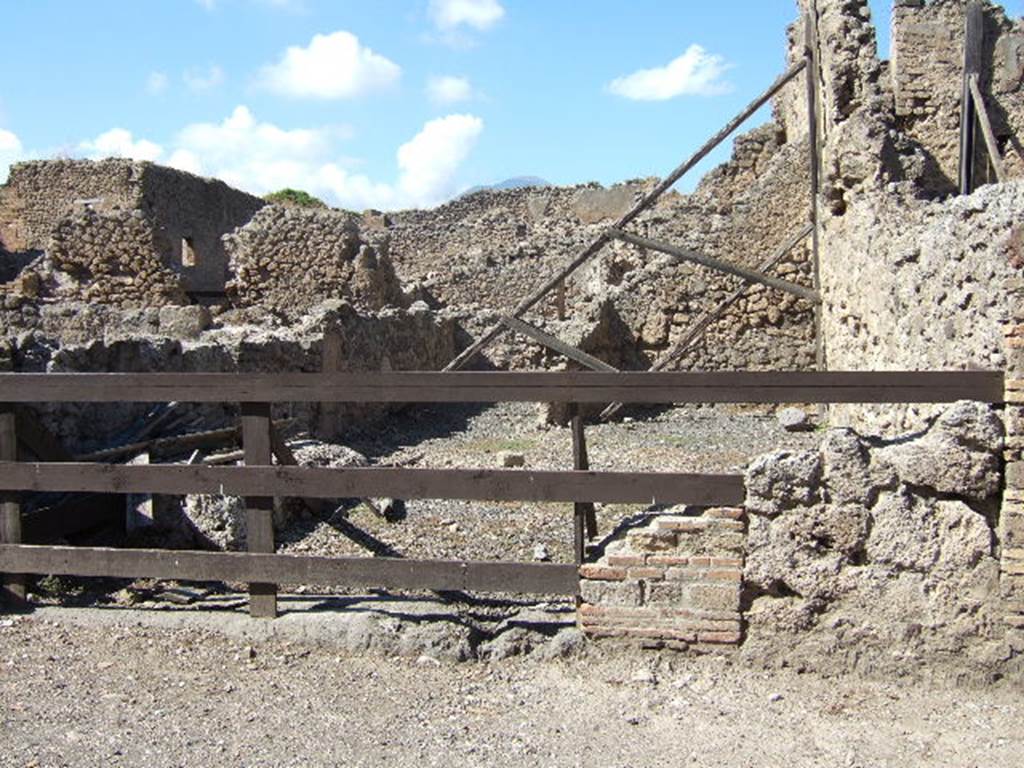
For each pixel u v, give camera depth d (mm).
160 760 4801
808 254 18469
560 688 5688
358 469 6152
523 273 27000
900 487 5781
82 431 8656
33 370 9227
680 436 15594
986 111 15844
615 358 19828
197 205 35406
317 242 20094
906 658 5766
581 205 37469
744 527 5891
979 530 5703
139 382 6266
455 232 34906
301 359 14289
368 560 6215
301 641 6223
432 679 5793
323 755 4891
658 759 4922
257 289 20359
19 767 4676
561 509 9961
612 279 22453
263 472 6242
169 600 6984
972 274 7613
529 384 5949
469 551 8539
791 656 5863
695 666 5895
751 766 4875
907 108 16312
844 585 5812
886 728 5270
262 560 6309
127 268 19828
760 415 17922
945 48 16188
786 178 18969
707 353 19297
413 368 19188
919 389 5793
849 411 13242
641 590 5969
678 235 22641
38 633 6285
